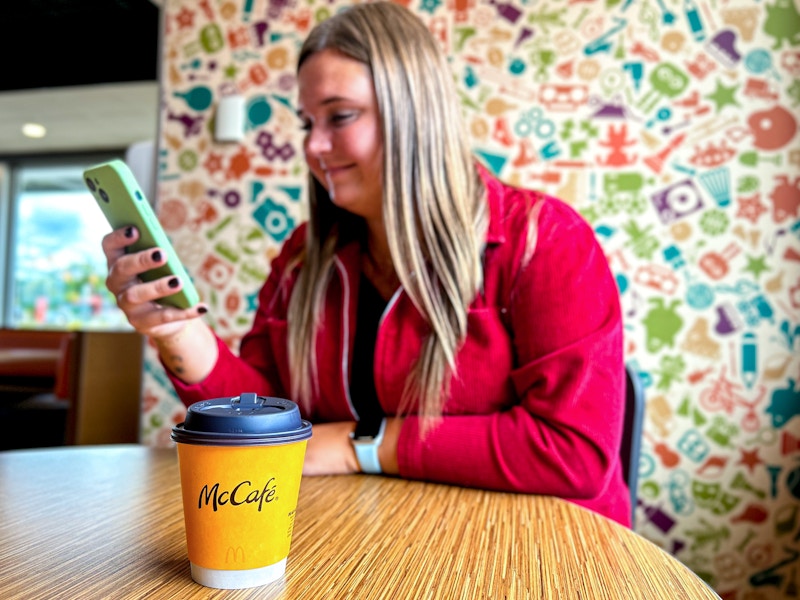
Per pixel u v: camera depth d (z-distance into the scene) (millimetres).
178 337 771
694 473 1522
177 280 670
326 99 825
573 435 714
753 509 1497
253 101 1764
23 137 4160
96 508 608
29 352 2385
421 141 834
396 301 874
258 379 930
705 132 1543
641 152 1567
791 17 1514
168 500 637
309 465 767
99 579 431
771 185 1515
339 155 851
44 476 741
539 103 1610
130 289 670
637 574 467
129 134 3912
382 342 874
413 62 834
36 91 3219
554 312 786
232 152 1777
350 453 778
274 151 1747
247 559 417
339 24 852
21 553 481
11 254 4648
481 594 422
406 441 745
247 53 1772
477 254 837
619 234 1571
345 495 677
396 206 839
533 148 1612
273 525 424
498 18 1632
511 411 767
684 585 446
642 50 1571
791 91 1511
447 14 1658
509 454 709
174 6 1828
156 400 1786
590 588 438
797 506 1478
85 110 3539
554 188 1602
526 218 850
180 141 1813
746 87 1528
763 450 1496
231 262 1770
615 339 784
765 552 1489
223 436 395
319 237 988
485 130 1636
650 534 1536
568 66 1600
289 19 1747
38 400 2305
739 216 1522
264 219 1751
